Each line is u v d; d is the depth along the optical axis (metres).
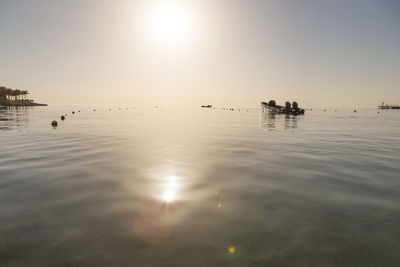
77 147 11.63
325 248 3.48
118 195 5.43
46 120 30.81
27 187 5.85
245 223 4.20
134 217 4.38
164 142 13.58
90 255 3.26
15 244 3.49
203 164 8.42
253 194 5.56
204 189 5.89
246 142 13.76
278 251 3.41
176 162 8.68
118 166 8.02
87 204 4.90
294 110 57.38
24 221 4.16
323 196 5.46
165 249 3.42
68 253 3.30
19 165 8.02
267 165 8.32
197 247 3.48
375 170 7.71
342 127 24.53
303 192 5.71
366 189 5.93
